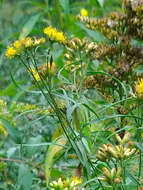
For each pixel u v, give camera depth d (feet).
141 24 2.53
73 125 2.33
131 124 2.39
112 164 2.17
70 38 2.76
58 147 2.30
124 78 2.44
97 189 2.00
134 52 2.46
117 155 1.85
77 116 2.31
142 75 2.47
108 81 2.44
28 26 2.92
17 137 2.65
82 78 2.19
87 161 2.00
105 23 2.59
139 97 1.99
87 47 2.30
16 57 2.03
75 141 2.14
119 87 2.44
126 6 2.58
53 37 2.06
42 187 2.88
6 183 2.88
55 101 2.18
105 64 2.66
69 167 2.50
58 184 1.76
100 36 2.71
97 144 2.29
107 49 2.47
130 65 2.44
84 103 2.08
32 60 2.02
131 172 2.23
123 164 1.87
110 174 1.83
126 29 2.56
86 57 2.32
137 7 2.53
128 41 2.47
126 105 2.33
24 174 2.55
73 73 2.38
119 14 2.57
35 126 2.86
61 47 2.90
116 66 2.43
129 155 1.86
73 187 1.77
